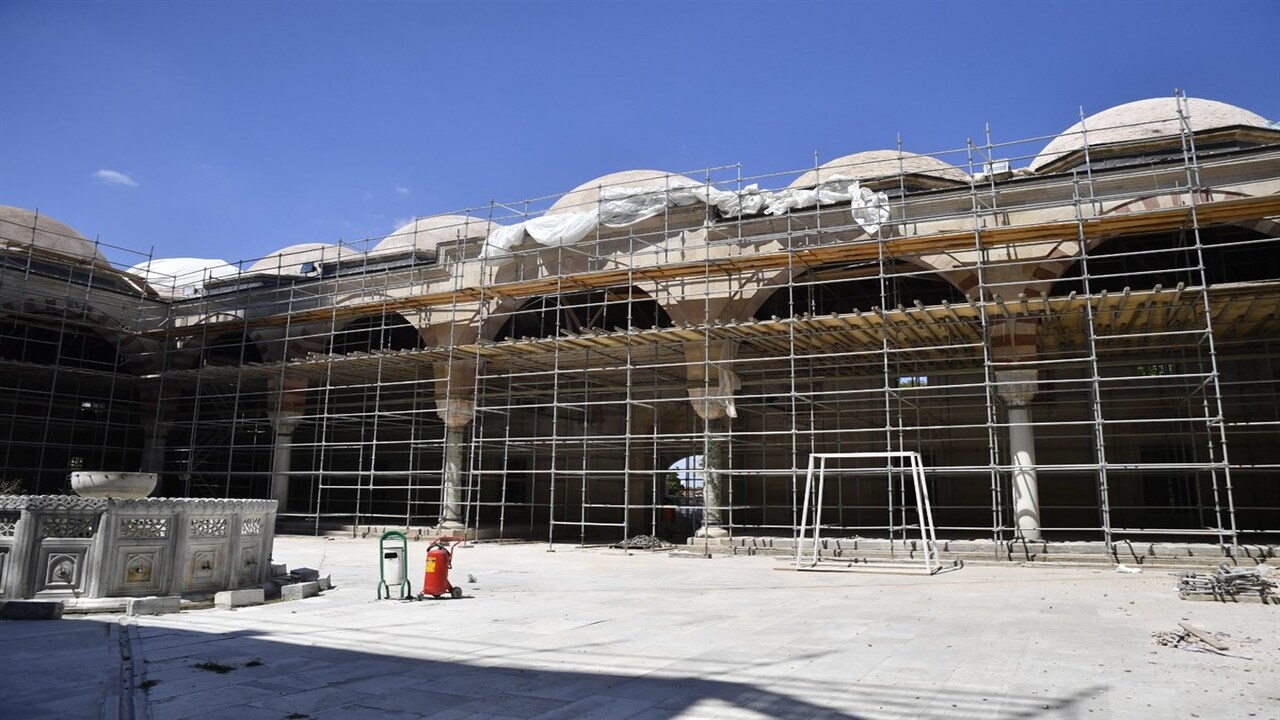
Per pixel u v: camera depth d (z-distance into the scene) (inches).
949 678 243.9
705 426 797.9
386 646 297.0
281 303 1043.3
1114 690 228.5
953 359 834.2
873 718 201.2
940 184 790.5
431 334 970.7
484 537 993.5
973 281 730.8
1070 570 599.2
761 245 810.2
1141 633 325.4
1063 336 799.7
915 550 679.7
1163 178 687.1
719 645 300.0
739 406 872.9
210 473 1064.8
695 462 1138.0
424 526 1007.0
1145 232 671.1
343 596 448.8
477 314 944.3
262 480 1338.6
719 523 793.6
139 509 381.1
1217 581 428.1
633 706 212.4
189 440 1258.6
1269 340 762.2
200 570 404.2
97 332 1123.3
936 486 968.3
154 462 1136.2
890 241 698.2
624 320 1064.8
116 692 225.1
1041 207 666.2
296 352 1076.5
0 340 1152.2
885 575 576.4
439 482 1243.2
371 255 1072.8
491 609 400.5
